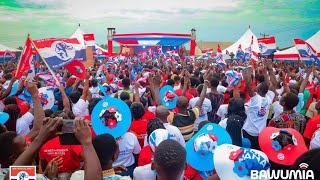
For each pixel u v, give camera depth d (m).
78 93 7.07
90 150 2.30
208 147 3.35
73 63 7.54
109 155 2.88
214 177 2.86
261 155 2.63
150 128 4.18
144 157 3.98
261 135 3.71
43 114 3.54
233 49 19.50
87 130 2.36
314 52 13.10
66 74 11.44
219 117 7.23
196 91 8.28
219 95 7.33
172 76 11.07
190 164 3.45
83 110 6.09
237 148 2.74
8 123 4.98
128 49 39.91
